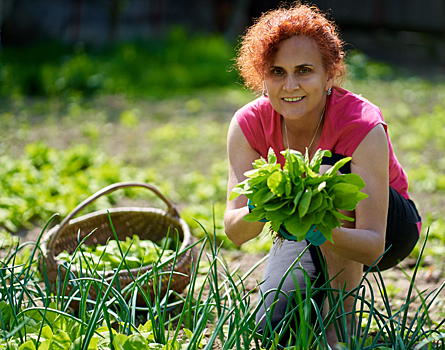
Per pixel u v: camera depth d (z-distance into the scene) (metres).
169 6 16.89
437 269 3.26
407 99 9.60
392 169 2.32
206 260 3.38
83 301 1.83
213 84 11.02
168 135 6.88
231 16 15.68
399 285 3.01
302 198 1.47
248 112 2.27
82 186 4.71
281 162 2.28
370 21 17.39
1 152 6.06
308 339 1.72
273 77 2.02
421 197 4.91
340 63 2.07
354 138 2.03
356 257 1.93
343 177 1.52
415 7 17.58
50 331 1.76
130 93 10.02
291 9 2.07
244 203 2.19
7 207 4.11
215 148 6.46
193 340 1.63
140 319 2.41
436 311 2.58
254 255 3.61
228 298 1.97
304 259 2.26
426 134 7.06
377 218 1.98
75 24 16.28
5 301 2.03
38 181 4.85
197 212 4.27
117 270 1.80
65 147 6.41
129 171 5.40
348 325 2.18
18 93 10.08
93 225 3.11
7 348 1.60
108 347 1.68
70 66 10.73
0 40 15.99
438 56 16.36
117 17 15.27
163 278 2.47
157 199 4.81
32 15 16.27
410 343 1.70
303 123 2.13
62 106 9.02
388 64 14.41
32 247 3.47
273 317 2.06
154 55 12.73
